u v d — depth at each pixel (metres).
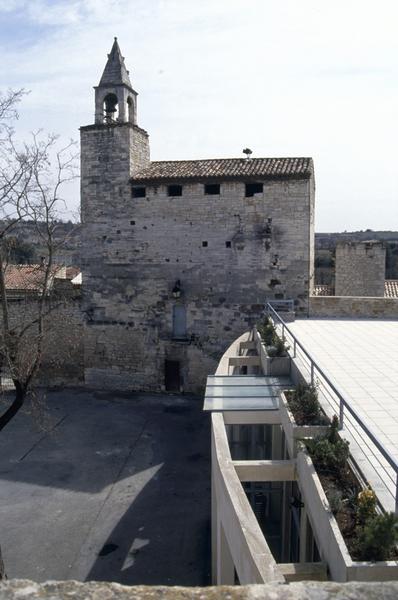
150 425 20.17
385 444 7.90
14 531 13.16
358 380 11.39
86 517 13.82
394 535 5.11
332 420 8.20
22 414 21.17
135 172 23.91
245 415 10.66
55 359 24.89
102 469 16.56
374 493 5.98
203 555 12.16
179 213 23.02
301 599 2.76
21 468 16.61
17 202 13.13
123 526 13.40
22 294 23.75
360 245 27.00
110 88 23.84
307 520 7.97
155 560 12.02
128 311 24.05
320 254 56.38
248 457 14.15
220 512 8.10
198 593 2.83
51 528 13.31
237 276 22.59
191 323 23.31
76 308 24.61
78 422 20.48
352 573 5.03
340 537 5.52
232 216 22.44
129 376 24.34
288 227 21.89
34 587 2.85
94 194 23.97
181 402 22.70
